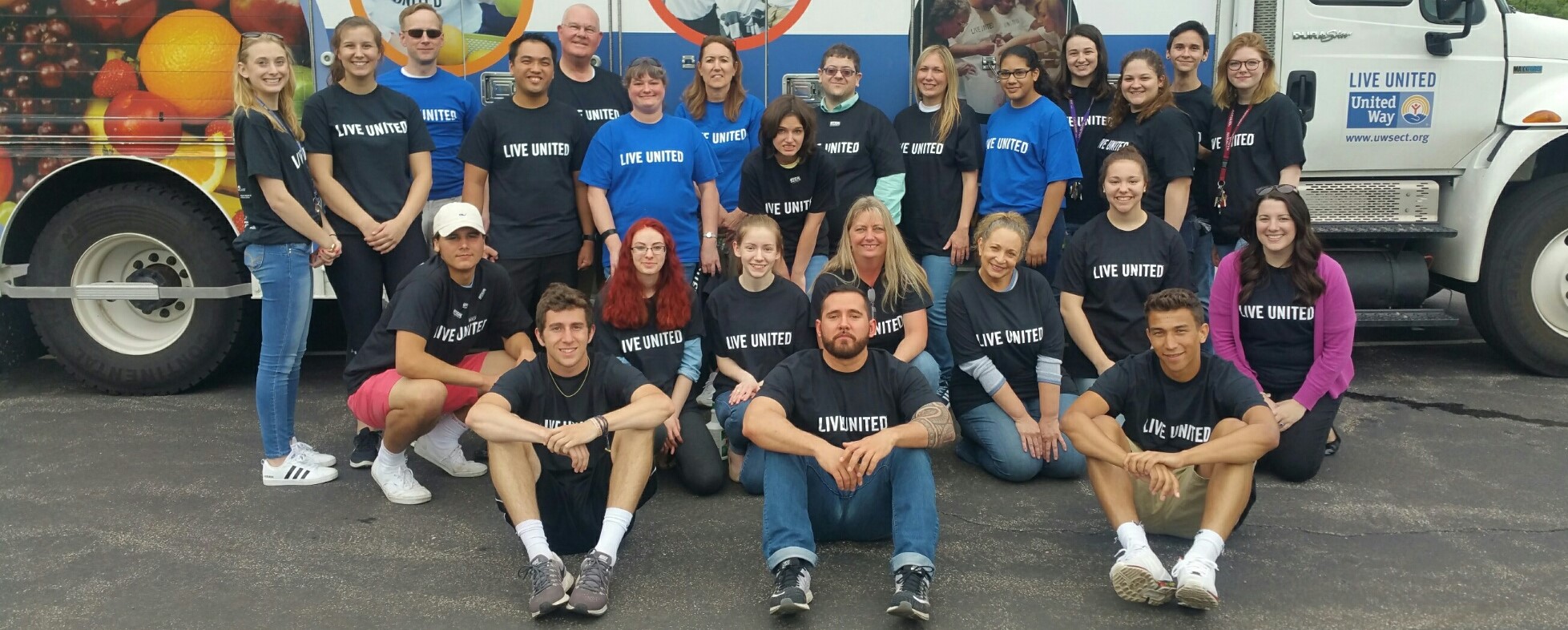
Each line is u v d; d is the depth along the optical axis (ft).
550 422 12.19
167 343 18.85
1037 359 15.23
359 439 15.35
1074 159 17.22
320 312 24.84
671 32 18.11
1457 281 20.66
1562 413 17.75
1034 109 17.34
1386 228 19.08
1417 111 18.97
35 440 16.53
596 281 17.98
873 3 18.12
